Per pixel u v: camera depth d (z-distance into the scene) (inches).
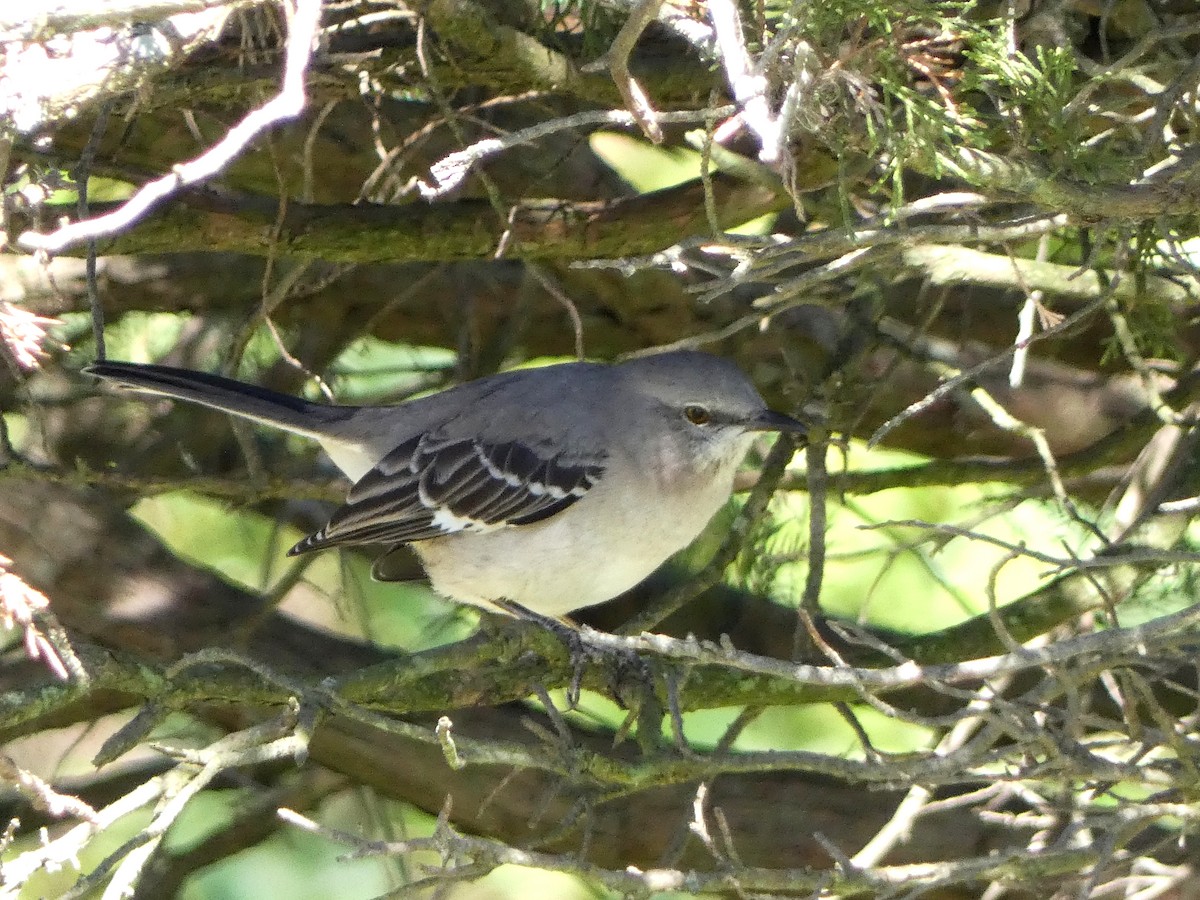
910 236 273.0
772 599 531.5
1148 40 302.8
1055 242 457.1
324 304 518.9
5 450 391.2
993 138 297.9
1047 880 377.1
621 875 280.2
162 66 266.7
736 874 287.3
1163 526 379.9
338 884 537.6
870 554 425.4
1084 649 260.8
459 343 493.7
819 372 451.8
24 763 550.0
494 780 463.2
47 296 483.2
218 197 387.2
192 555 578.9
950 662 382.0
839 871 287.4
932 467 438.0
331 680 343.3
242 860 536.4
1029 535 515.5
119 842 499.5
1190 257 378.0
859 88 269.6
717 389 393.4
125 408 519.2
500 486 397.1
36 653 227.8
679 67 359.6
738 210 403.9
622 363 416.2
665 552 406.9
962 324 505.4
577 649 384.2
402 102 454.9
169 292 502.9
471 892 541.0
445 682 372.2
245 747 304.2
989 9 322.7
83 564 489.4
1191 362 488.4
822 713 535.2
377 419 421.7
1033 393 556.4
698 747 472.4
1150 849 309.0
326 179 485.7
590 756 313.4
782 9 291.9
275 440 535.2
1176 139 322.3
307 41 221.5
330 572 578.9
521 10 363.6
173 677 324.8
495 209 390.3
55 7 229.1
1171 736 285.1
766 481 407.8
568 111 434.3
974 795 348.5
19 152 334.0
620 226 398.6
